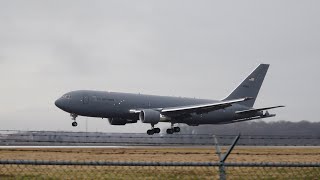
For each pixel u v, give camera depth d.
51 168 75.25
